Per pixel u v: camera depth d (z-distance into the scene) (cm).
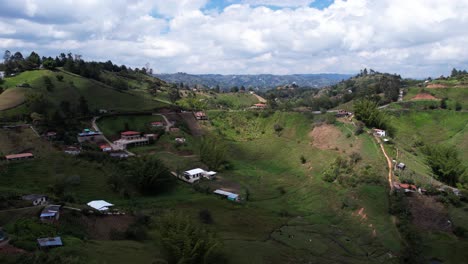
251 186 11531
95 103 17275
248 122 17988
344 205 9744
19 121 12912
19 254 4944
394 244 8062
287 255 7212
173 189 10588
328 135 14538
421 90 19800
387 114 17012
